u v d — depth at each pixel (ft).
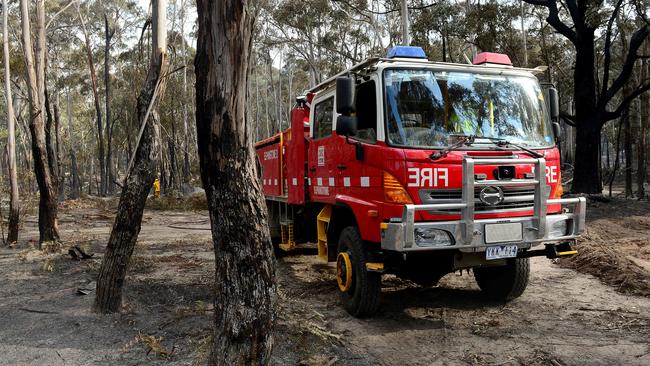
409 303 20.80
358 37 107.34
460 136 17.39
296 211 26.02
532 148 18.03
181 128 123.13
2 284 25.17
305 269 28.30
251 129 10.53
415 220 16.30
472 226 16.30
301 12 102.01
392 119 17.06
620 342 15.85
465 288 23.06
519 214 17.15
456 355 15.25
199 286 24.26
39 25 34.63
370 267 17.30
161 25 18.95
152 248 37.96
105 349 15.98
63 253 33.47
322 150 21.57
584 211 18.03
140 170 19.06
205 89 10.12
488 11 66.49
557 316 18.63
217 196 10.28
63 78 135.54
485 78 18.70
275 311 10.61
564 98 98.53
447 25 66.64
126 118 126.41
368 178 17.65
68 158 179.32
